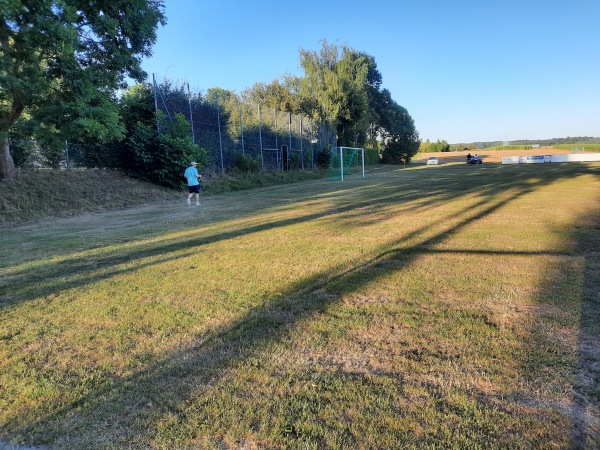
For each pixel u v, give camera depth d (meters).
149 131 16.53
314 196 14.48
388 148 60.00
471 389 2.19
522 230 6.51
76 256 5.83
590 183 15.79
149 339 2.95
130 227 8.66
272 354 2.65
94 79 11.93
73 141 14.82
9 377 2.47
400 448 1.76
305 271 4.59
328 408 2.06
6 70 9.56
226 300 3.72
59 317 3.44
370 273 4.39
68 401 2.21
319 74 39.72
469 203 10.40
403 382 2.28
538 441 1.79
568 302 3.37
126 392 2.28
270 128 26.09
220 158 20.97
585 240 5.63
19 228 9.38
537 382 2.23
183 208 12.42
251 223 8.48
